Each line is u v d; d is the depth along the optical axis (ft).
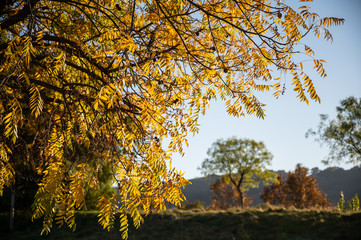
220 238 47.50
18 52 4.84
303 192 131.44
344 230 43.19
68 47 7.69
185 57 6.42
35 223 56.90
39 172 7.19
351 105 95.96
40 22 9.52
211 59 7.18
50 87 6.64
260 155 140.97
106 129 6.76
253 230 50.65
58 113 8.25
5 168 9.99
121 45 4.71
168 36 6.66
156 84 6.18
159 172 6.25
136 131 6.47
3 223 54.29
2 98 8.05
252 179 149.28
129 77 4.76
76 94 6.61
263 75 7.57
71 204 4.41
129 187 4.96
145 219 56.65
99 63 7.33
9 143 9.42
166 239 47.60
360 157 95.25
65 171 4.57
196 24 7.53
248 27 7.14
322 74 5.24
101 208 4.58
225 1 6.86
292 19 5.57
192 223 56.24
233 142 143.84
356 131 94.79
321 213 53.47
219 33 7.70
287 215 54.65
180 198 6.25
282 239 43.50
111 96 4.27
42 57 7.47
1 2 9.43
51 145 5.55
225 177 152.46
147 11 7.36
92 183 4.92
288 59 5.68
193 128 7.47
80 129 7.71
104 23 9.61
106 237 48.01
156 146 6.49
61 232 51.31
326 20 5.29
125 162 5.82
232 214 60.13
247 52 7.61
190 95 7.45
